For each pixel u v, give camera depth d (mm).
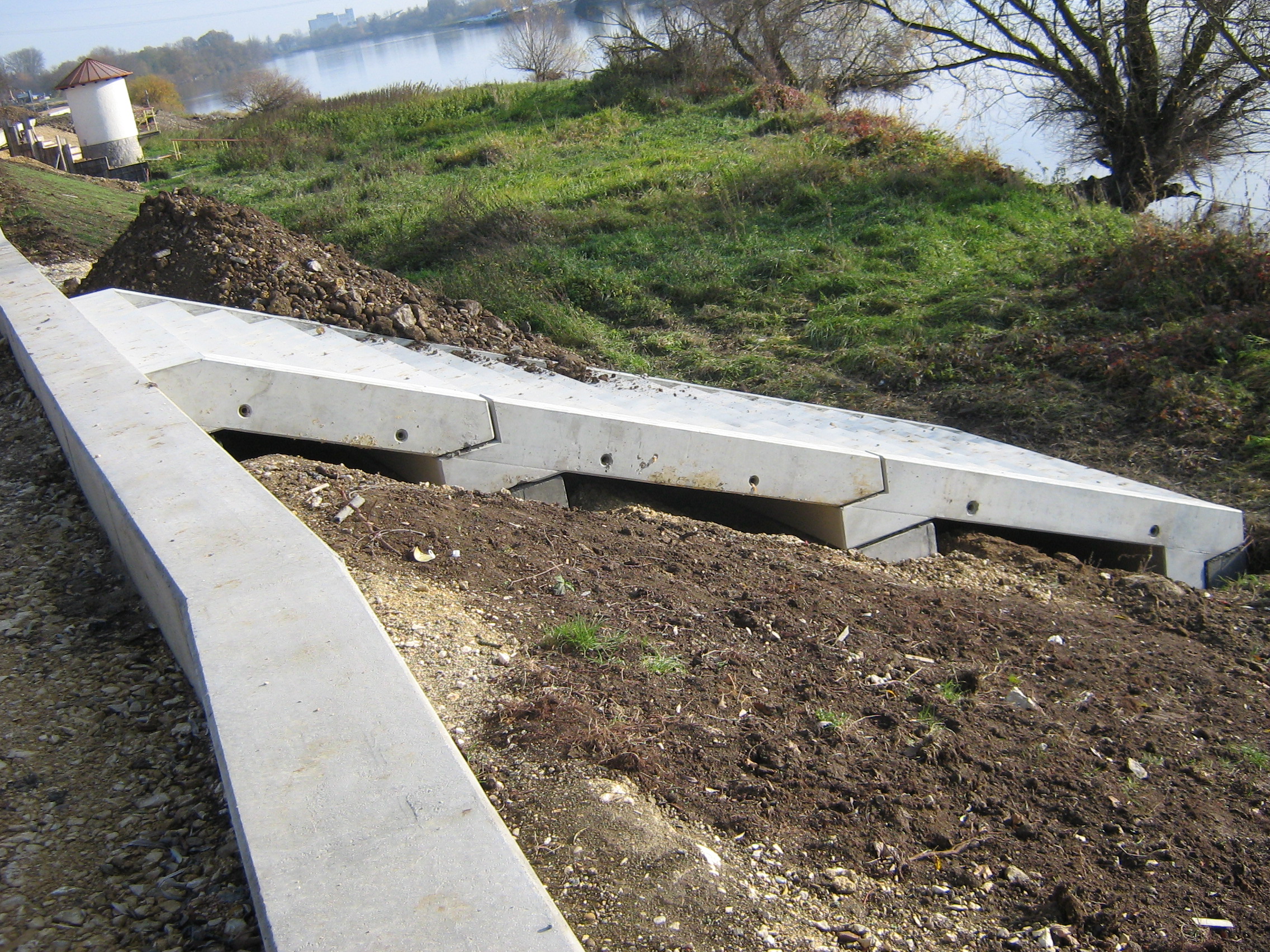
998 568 6230
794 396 9414
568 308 11430
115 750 2924
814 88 25438
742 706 3297
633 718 3092
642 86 26219
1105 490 6777
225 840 2551
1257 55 15680
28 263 8344
